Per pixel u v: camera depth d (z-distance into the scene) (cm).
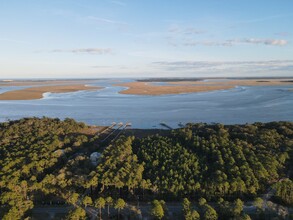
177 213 9838
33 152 13575
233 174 11269
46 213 9950
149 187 10956
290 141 14100
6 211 9269
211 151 13212
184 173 11512
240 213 9238
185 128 17138
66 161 13562
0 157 13638
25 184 10862
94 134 19738
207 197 10556
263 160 12125
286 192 10275
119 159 12588
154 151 13712
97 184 11250
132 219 9531
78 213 9081
